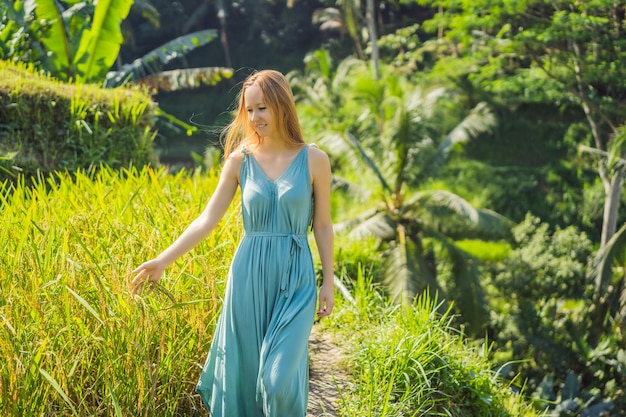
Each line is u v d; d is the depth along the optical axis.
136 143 8.09
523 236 18.66
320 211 3.02
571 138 28.55
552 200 26.44
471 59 20.33
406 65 33.72
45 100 7.27
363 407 3.82
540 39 16.62
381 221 16.05
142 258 3.50
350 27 33.53
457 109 19.97
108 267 3.34
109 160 7.80
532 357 16.17
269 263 2.90
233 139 3.09
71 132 7.49
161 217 4.29
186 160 36.06
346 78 26.41
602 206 25.30
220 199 3.00
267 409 2.72
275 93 2.91
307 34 44.69
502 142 29.17
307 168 2.94
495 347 16.42
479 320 16.08
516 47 17.97
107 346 2.90
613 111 18.03
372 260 9.09
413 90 17.86
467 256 16.47
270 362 2.74
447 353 4.72
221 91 42.59
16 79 7.36
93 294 3.06
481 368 4.81
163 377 3.09
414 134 16.61
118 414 2.61
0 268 3.09
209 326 3.47
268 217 2.92
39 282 2.94
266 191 2.91
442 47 32.50
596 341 16.53
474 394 4.54
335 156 17.38
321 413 3.86
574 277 17.39
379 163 17.20
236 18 45.97
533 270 17.61
